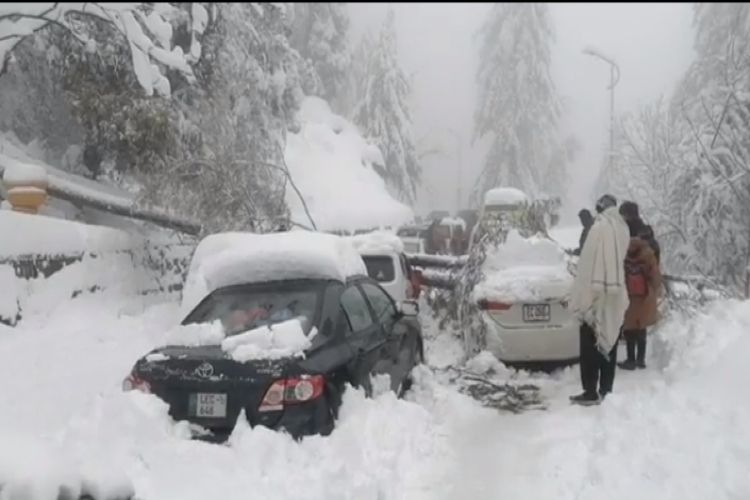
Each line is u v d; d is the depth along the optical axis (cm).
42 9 1066
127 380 531
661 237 1584
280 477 464
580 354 713
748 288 1170
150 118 1131
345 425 515
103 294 899
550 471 520
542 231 1034
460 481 508
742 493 450
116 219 1127
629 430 573
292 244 634
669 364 771
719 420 558
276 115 1797
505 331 830
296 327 531
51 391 618
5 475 326
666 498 454
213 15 1360
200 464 463
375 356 606
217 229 1053
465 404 689
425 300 1084
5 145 1130
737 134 1417
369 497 456
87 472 346
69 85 1159
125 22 1077
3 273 763
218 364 504
